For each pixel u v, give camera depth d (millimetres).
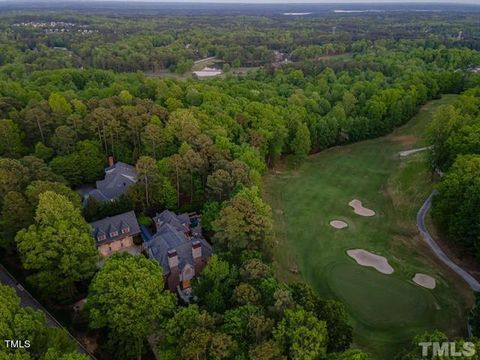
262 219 52000
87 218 61656
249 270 43281
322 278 54750
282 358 32406
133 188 65312
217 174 63500
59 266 45469
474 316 43312
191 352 32875
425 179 77812
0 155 70438
